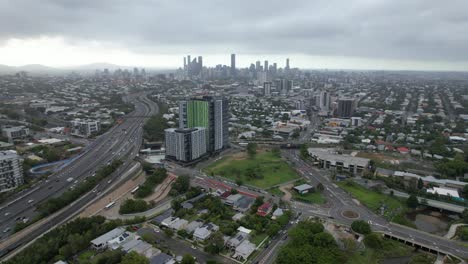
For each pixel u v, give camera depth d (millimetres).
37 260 173000
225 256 189625
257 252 194625
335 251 190875
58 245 187000
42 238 197125
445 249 199250
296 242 197250
